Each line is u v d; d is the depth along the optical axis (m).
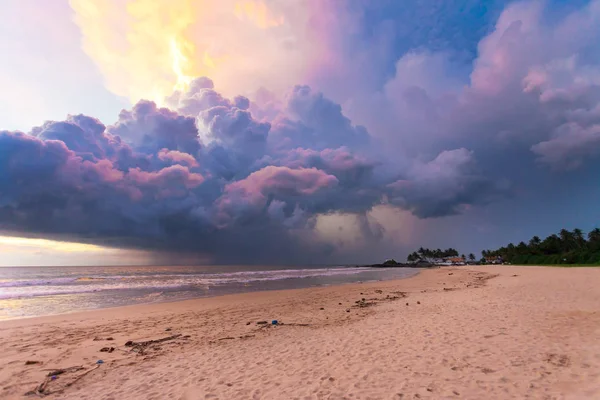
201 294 22.66
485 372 5.43
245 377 6.02
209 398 5.18
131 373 6.50
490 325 8.64
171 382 5.94
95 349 8.27
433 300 14.98
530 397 4.46
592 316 8.94
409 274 56.28
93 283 33.00
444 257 174.50
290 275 52.91
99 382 6.05
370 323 10.27
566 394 4.45
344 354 7.01
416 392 4.88
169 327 10.98
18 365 7.05
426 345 7.18
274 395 5.14
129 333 10.11
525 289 16.66
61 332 10.30
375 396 4.84
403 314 11.50
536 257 67.25
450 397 4.65
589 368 5.23
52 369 6.80
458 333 8.01
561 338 6.99
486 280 28.08
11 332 10.32
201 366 6.78
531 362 5.71
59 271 73.50
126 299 19.86
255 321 11.85
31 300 19.22
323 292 22.27
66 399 5.37
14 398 5.44
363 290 23.12
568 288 15.87
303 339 8.72
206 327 10.89
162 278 43.25
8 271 72.62
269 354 7.43
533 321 8.80
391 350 7.02
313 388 5.30
